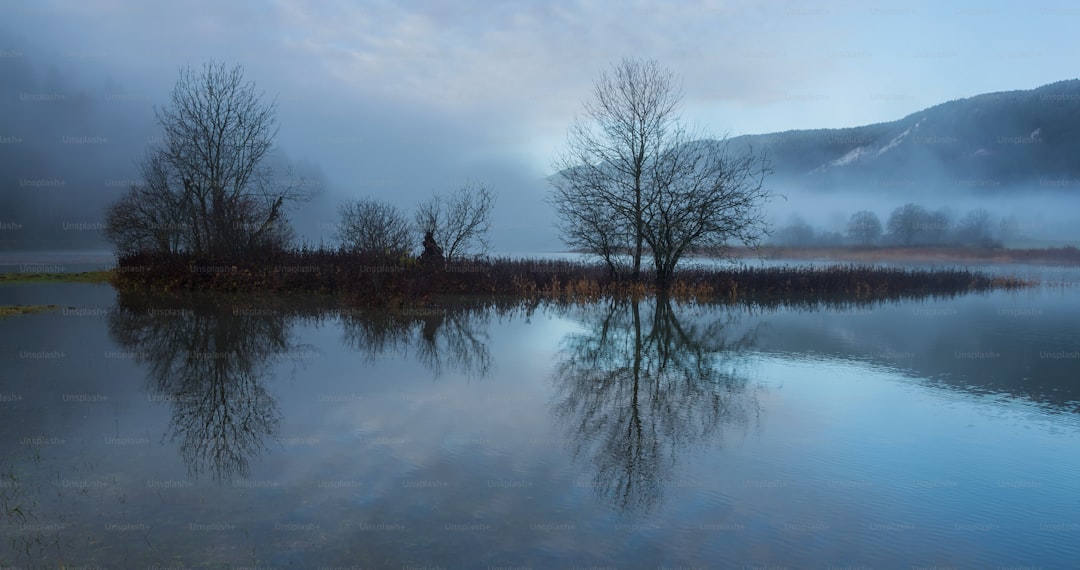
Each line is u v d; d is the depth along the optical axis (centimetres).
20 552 395
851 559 405
